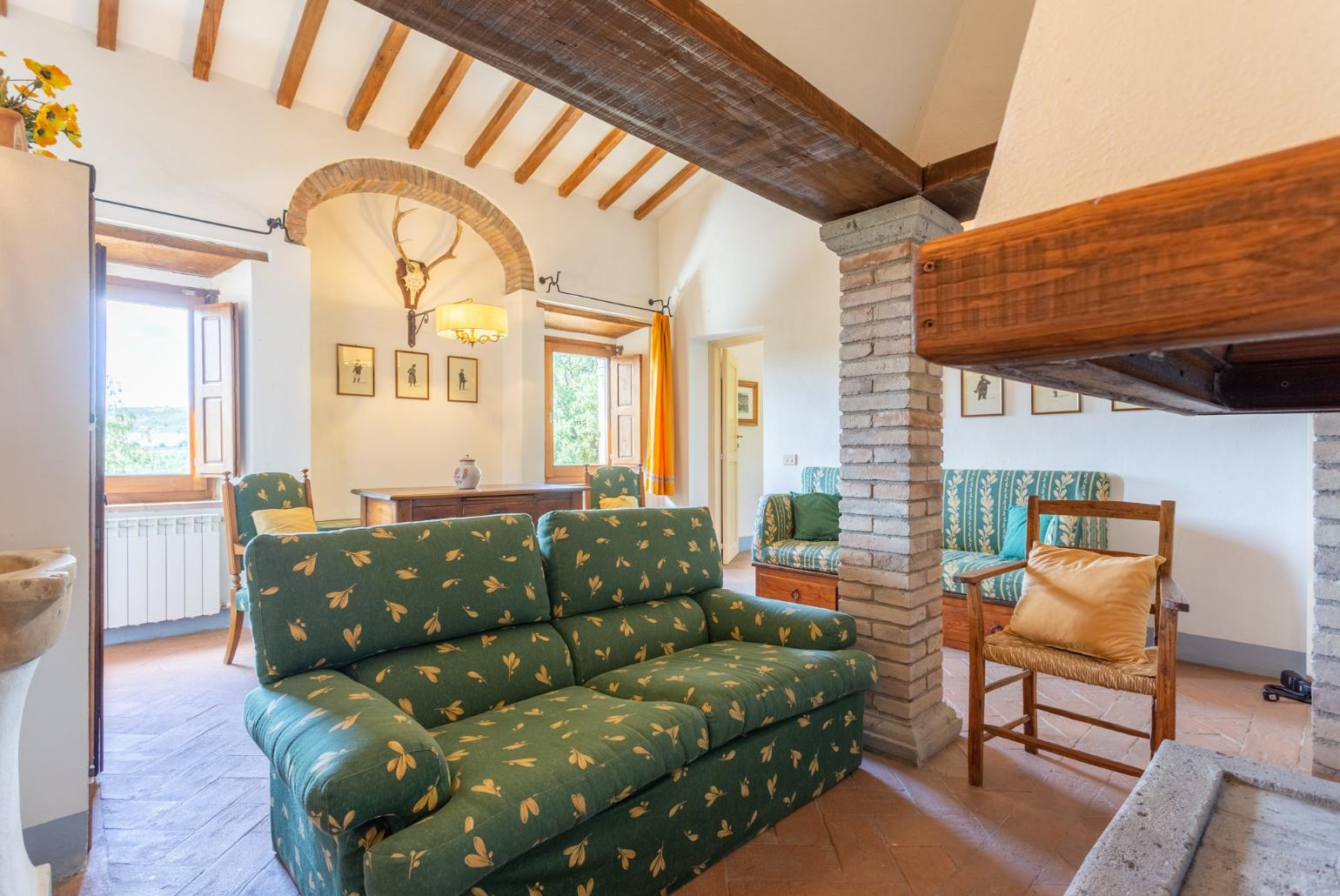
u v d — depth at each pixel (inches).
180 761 90.8
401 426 206.2
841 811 78.0
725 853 69.0
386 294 204.2
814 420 205.8
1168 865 26.1
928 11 75.3
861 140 73.5
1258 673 123.8
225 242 153.6
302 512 138.6
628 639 87.2
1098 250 11.8
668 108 64.7
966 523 156.8
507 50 55.4
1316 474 72.4
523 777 52.6
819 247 206.5
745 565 250.1
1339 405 25.7
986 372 16.2
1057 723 102.8
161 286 163.9
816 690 78.3
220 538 159.8
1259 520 124.5
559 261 225.5
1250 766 34.7
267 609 63.2
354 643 66.2
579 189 230.1
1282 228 10.0
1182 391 23.1
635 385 258.1
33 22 130.2
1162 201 11.2
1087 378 18.5
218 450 159.0
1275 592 122.7
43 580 48.6
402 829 47.6
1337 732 70.7
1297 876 26.2
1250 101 12.4
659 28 52.1
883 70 74.8
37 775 65.5
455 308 172.4
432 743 50.2
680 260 248.8
